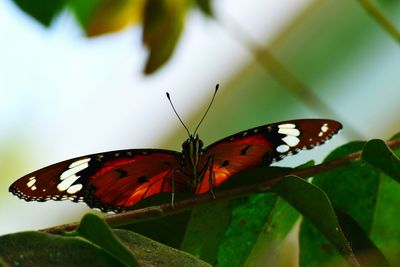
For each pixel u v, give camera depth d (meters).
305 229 0.92
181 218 0.91
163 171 0.93
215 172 0.92
